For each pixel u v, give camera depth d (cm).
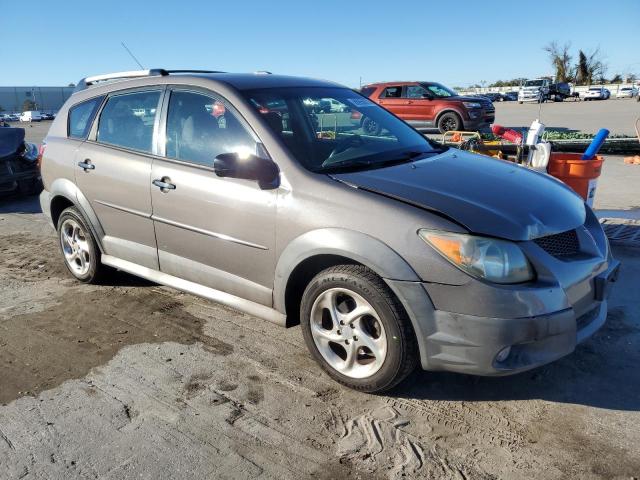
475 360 265
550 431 269
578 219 306
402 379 290
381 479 240
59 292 466
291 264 310
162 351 357
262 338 373
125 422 283
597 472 240
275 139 328
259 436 270
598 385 306
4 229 707
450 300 263
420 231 268
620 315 388
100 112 439
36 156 912
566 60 6016
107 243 435
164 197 373
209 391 310
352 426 277
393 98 1783
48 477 245
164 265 394
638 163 1032
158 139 387
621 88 5284
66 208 473
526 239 270
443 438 266
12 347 369
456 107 1669
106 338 378
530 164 505
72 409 296
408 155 362
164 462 253
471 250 260
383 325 282
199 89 371
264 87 371
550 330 265
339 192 295
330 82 434
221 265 354
